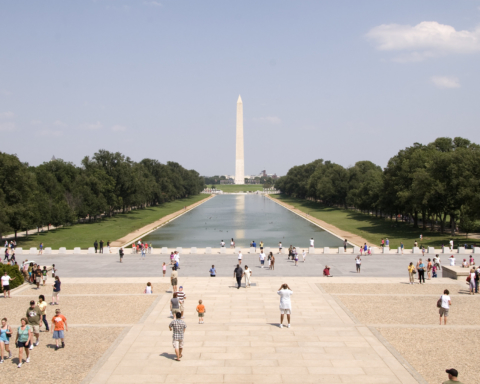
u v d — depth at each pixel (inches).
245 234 4205.2
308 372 880.3
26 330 935.0
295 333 1123.3
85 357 973.8
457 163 3444.9
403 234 3895.2
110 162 5880.9
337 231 4338.1
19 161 3486.7
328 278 1900.8
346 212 6850.4
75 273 2107.5
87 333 1138.7
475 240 3341.5
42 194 4205.2
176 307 1221.7
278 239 3806.6
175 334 943.0
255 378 852.6
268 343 1047.6
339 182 7490.2
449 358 960.3
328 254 2736.2
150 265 2338.8
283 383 831.1
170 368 901.8
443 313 1197.7
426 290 1651.1
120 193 6023.6
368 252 2719.0
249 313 1321.4
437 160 3570.4
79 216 4820.4
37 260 2536.9
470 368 905.5
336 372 880.3
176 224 5251.0
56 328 1022.4
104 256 2699.3
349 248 3048.7
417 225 4414.4
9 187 3316.9
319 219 5772.6
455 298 1518.2
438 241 3348.9
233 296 1547.7
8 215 3230.8
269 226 4963.1
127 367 909.8
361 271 2121.1
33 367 920.3
